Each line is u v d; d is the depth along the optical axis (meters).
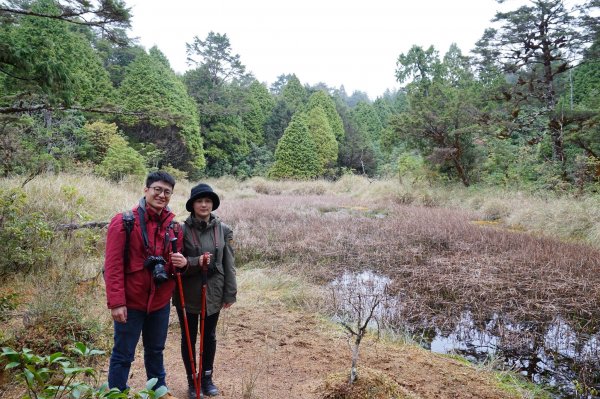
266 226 11.21
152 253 2.76
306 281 7.09
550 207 11.49
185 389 3.44
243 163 32.28
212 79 33.88
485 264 7.61
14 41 6.00
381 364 4.16
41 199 7.86
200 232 3.17
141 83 23.91
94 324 4.10
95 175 13.70
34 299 4.59
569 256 7.81
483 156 18.58
